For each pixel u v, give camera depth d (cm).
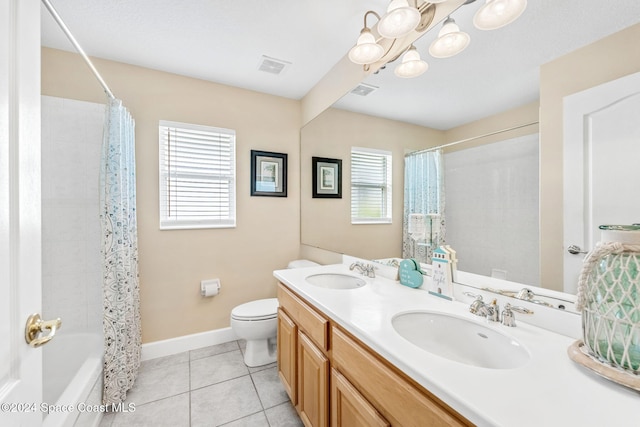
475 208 117
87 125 194
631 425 50
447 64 126
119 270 163
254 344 205
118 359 160
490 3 96
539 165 95
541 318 93
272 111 264
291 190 274
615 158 77
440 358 74
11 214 62
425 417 68
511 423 50
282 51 194
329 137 222
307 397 135
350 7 151
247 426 146
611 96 77
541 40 93
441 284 127
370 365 89
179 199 228
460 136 122
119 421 149
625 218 75
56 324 72
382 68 166
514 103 102
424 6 133
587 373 66
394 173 161
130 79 208
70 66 189
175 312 222
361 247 190
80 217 192
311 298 129
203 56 199
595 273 67
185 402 164
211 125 236
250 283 253
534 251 97
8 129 61
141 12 154
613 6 77
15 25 63
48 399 169
